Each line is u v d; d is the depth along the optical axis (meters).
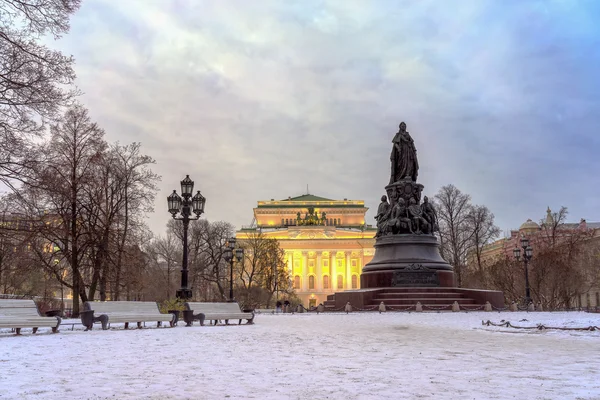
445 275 40.34
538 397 6.84
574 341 14.42
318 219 124.19
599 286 62.84
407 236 41.31
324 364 9.84
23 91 19.30
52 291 51.31
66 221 30.30
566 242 64.81
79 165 31.72
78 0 19.22
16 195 22.70
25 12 18.75
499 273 57.34
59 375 8.46
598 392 7.15
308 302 118.75
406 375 8.59
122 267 35.31
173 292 74.50
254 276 74.81
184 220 24.39
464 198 69.12
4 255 32.22
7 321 15.36
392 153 44.62
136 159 36.97
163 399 6.73
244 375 8.57
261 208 130.12
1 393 7.02
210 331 18.02
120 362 10.00
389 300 37.66
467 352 11.77
